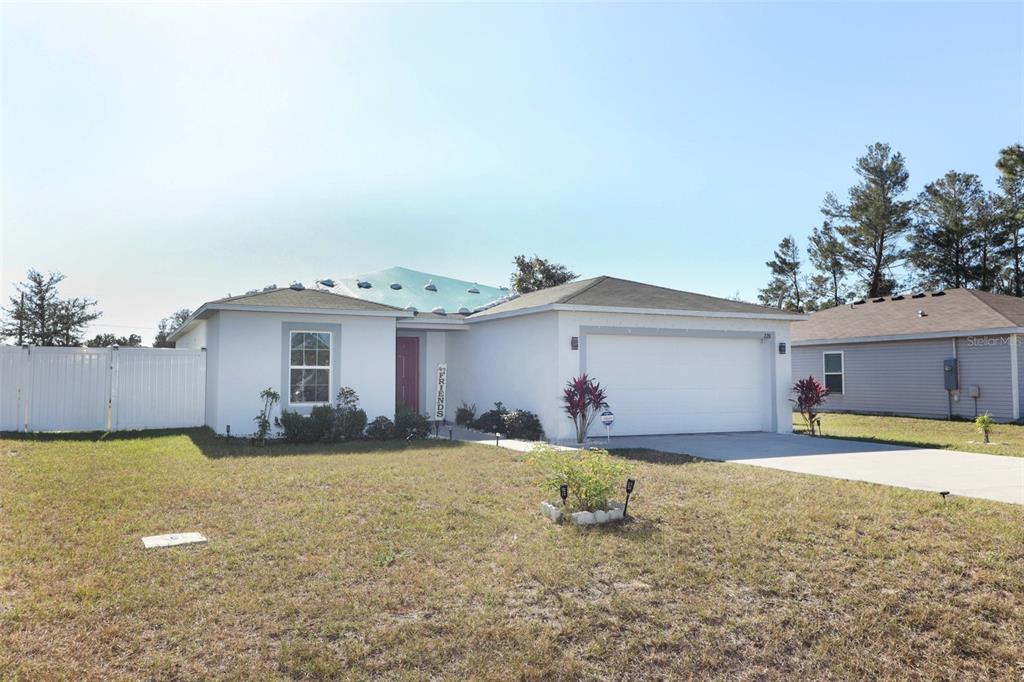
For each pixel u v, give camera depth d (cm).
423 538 594
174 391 1527
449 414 1964
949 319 2030
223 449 1168
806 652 396
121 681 340
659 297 1570
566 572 504
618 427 1446
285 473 910
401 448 1223
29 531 600
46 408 1405
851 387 2278
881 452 1203
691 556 547
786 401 1606
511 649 386
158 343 4181
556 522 654
